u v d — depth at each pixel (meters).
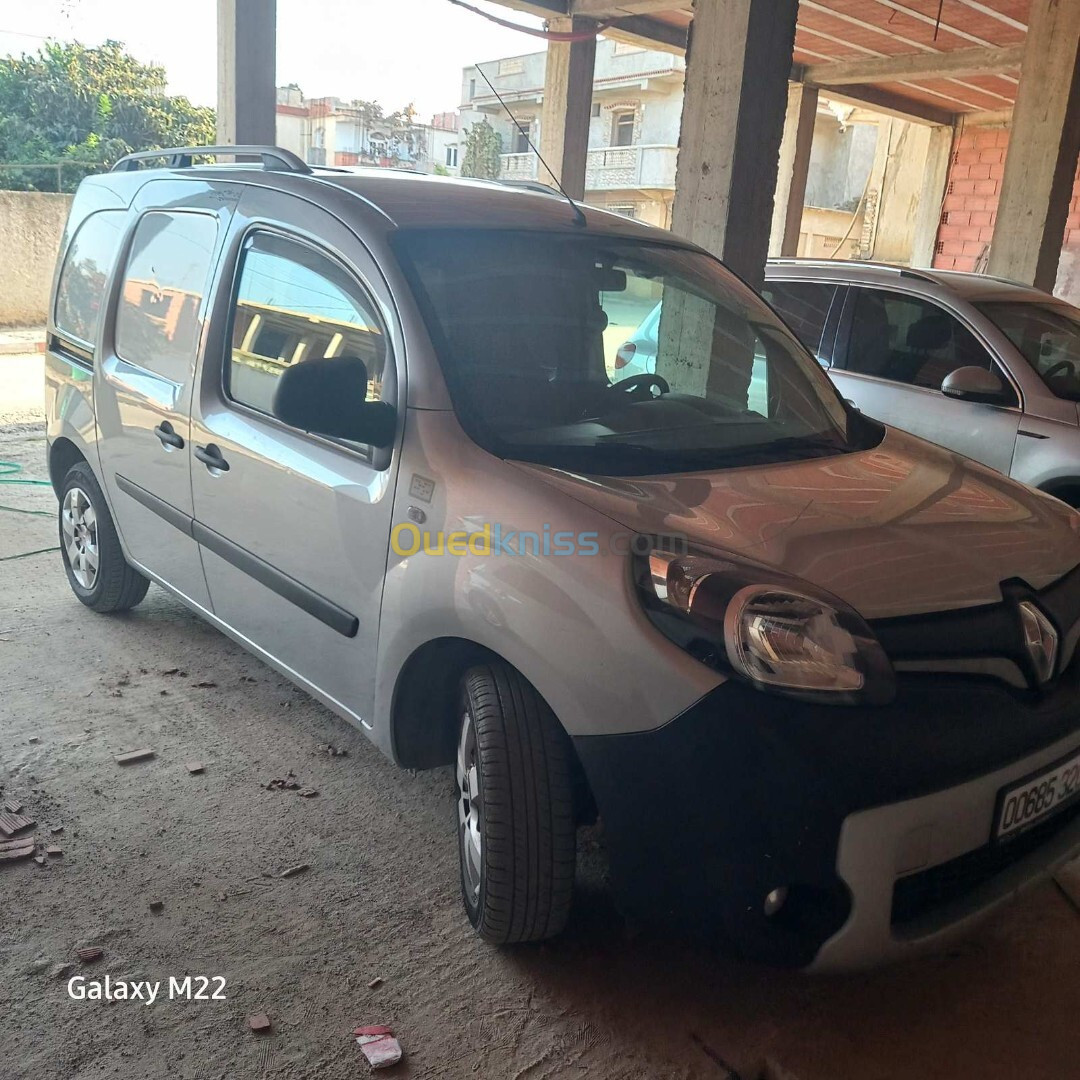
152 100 19.47
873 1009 2.42
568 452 2.51
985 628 2.18
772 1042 2.30
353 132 37.00
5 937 2.46
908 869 2.02
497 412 2.57
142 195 3.99
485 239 2.92
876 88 13.25
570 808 2.33
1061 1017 2.42
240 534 3.21
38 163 16.34
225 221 3.39
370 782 3.25
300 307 3.00
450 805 3.16
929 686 2.07
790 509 2.39
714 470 2.57
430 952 2.51
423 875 2.81
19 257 13.24
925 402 5.44
